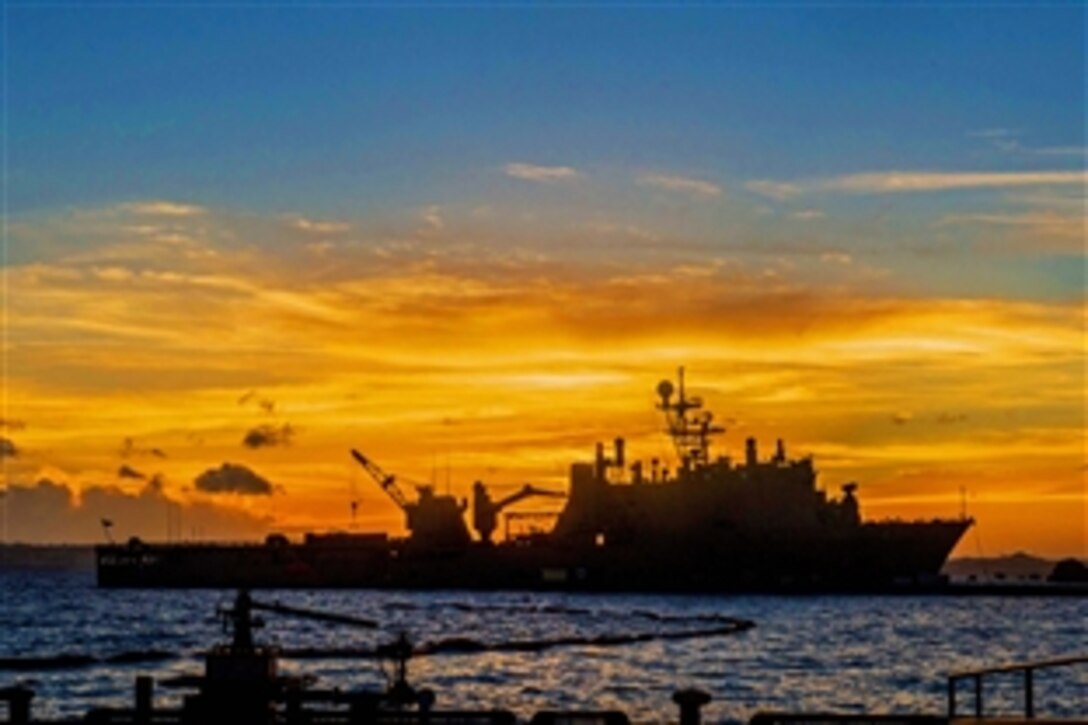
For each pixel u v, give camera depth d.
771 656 134.62
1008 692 95.75
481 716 45.41
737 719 80.19
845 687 101.81
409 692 54.91
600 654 133.62
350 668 108.50
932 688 100.38
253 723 45.38
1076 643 161.12
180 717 45.94
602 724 47.62
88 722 45.56
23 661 115.56
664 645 148.62
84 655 127.88
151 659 125.06
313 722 46.00
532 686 99.19
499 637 166.50
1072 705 86.88
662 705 87.44
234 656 47.06
